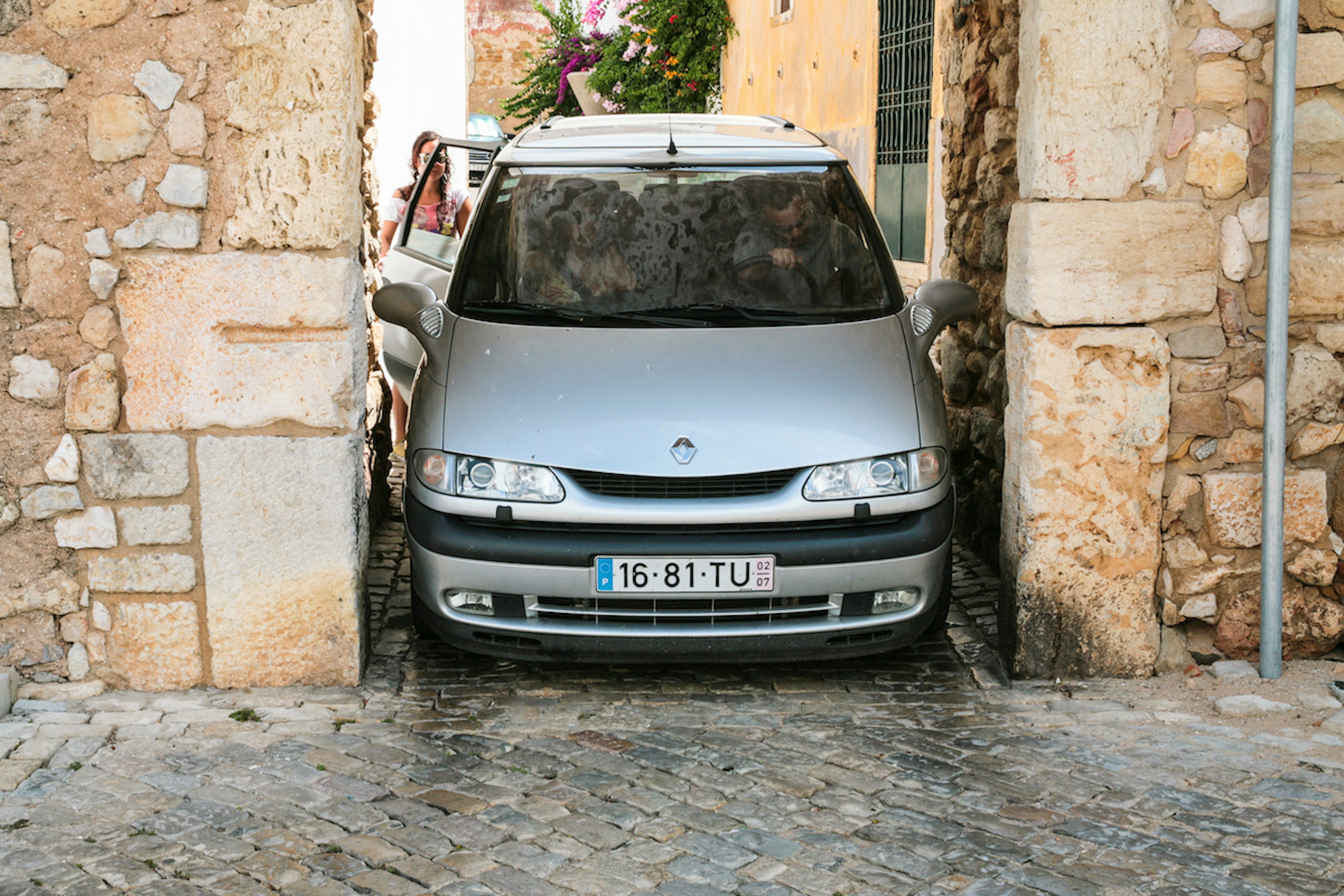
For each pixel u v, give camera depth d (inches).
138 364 165.3
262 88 160.7
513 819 137.0
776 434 165.6
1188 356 173.9
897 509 167.2
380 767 150.0
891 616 170.7
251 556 170.7
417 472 172.2
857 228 200.5
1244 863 127.6
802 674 182.1
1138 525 175.5
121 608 170.9
